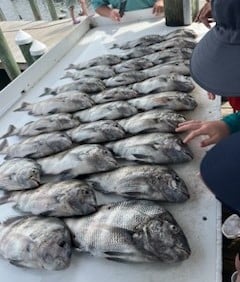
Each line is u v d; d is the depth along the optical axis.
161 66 2.59
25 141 2.11
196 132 1.63
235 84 1.06
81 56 3.42
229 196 0.85
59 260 1.32
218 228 1.39
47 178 1.88
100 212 1.44
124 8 3.99
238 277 1.33
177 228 1.29
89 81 2.64
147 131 1.97
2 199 1.78
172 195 1.51
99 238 1.34
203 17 2.72
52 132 2.14
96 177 1.72
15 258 1.39
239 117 1.63
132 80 2.59
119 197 1.64
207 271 1.24
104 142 2.01
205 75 1.16
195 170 1.70
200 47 1.30
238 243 1.85
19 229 1.45
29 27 5.95
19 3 10.62
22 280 1.38
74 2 5.33
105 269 1.34
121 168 1.69
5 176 1.83
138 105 2.24
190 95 2.26
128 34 3.67
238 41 1.08
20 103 2.81
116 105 2.22
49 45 4.99
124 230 1.31
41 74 3.17
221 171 0.87
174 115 1.97
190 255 1.30
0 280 1.40
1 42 3.83
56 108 2.42
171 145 1.73
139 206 1.41
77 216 1.51
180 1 3.32
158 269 1.29
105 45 3.54
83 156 1.79
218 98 2.24
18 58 4.80
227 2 1.06
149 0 4.04
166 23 3.61
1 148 2.21
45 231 1.40
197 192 1.57
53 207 1.56
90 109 2.31
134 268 1.31
